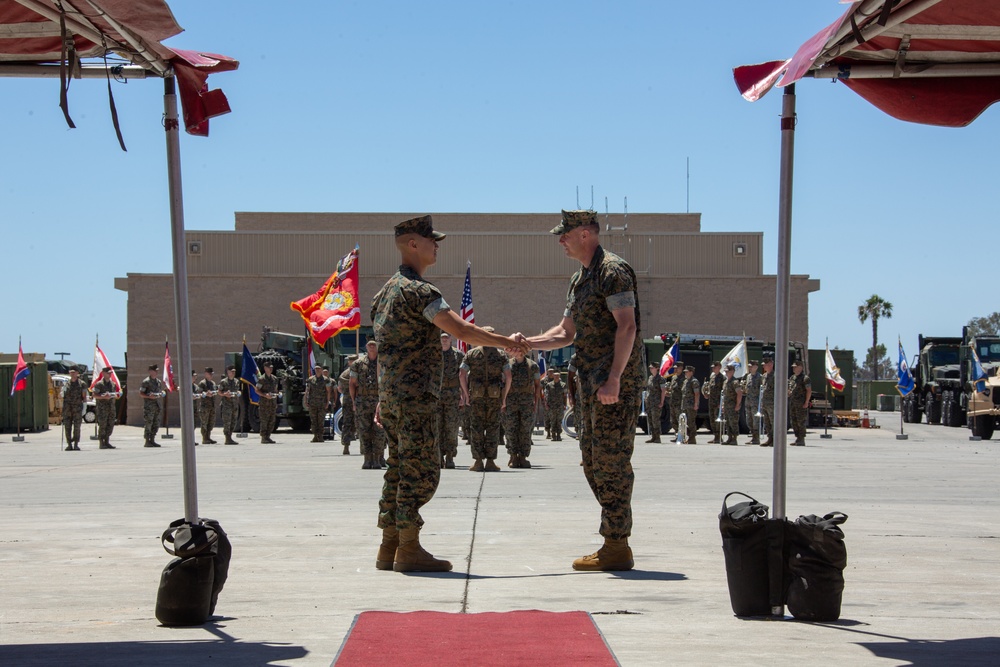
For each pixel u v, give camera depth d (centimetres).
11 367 3928
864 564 741
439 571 693
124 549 818
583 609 568
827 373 3378
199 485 1384
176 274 545
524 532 883
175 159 548
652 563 725
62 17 457
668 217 5131
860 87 572
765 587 546
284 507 1096
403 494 693
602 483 693
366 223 5166
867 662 456
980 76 561
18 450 2541
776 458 548
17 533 911
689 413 2552
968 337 3872
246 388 3403
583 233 689
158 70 548
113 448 2602
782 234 537
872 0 461
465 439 2380
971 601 606
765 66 554
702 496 1194
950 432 3491
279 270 4900
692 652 470
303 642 495
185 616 534
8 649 487
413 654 459
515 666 438
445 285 4803
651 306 4772
